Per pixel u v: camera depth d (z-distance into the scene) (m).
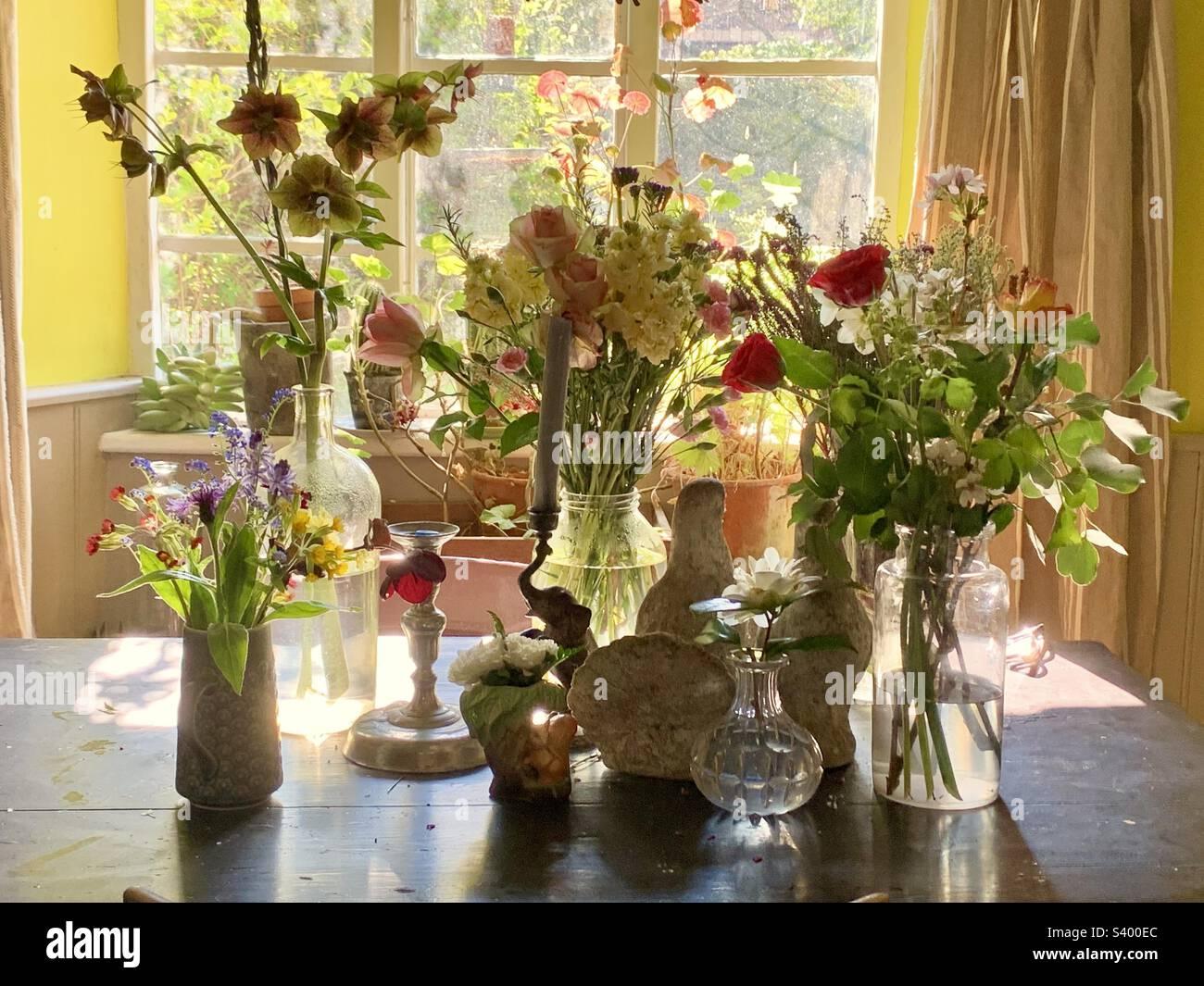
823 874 1.11
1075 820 1.23
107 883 1.08
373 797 1.27
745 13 2.97
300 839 1.17
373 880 1.09
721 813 1.25
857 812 1.25
